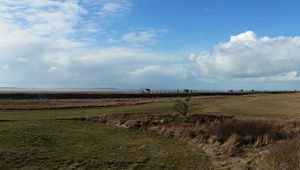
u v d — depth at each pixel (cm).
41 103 5369
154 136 2369
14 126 2392
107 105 4688
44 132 2200
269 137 2038
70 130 2378
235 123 2430
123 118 3052
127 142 2052
